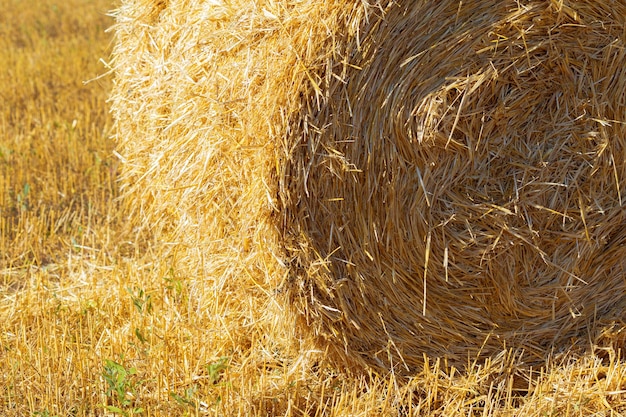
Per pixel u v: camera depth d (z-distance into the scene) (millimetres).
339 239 3549
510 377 3760
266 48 3402
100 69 9477
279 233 3475
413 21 3402
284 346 3980
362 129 3457
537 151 3707
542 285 3846
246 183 3574
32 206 5949
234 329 4051
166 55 4250
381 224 3584
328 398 3676
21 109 8047
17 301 4539
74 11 12984
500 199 3717
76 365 3768
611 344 3848
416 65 3449
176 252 4672
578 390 3566
